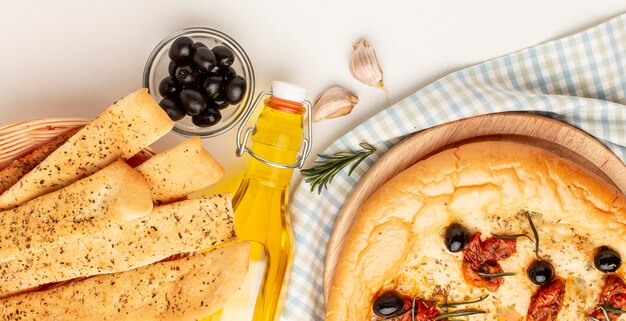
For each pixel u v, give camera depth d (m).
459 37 0.77
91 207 0.67
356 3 0.77
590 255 0.74
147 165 0.69
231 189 0.79
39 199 0.68
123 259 0.69
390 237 0.74
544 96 0.74
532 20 0.77
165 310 0.70
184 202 0.69
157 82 0.76
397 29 0.77
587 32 0.76
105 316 0.70
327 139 0.79
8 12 0.76
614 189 0.73
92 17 0.76
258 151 0.71
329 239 0.77
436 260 0.75
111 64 0.77
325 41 0.77
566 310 0.75
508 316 0.76
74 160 0.69
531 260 0.74
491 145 0.73
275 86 0.69
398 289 0.76
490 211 0.73
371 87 0.78
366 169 0.78
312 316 0.80
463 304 0.76
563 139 0.75
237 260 0.70
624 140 0.74
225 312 0.75
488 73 0.77
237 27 0.77
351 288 0.75
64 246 0.69
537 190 0.72
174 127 0.75
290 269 0.78
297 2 0.77
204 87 0.71
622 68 0.76
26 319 0.70
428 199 0.73
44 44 0.77
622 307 0.73
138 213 0.67
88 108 0.77
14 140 0.70
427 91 0.75
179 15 0.77
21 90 0.77
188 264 0.71
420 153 0.76
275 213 0.74
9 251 0.68
